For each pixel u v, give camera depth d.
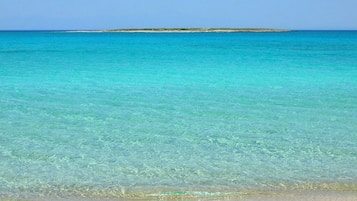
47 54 47.28
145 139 12.36
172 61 37.66
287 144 11.93
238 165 10.27
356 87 21.48
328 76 25.97
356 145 11.84
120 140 12.24
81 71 29.17
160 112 15.76
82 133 12.93
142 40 94.50
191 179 9.40
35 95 19.08
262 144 11.92
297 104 17.23
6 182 9.18
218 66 32.84
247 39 100.38
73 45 70.00
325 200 8.19
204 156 10.91
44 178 9.42
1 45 69.12
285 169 10.02
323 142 12.12
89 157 10.80
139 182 9.23
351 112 15.79
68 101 17.69
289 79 24.67
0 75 26.48
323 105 17.02
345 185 9.02
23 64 34.44
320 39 99.94
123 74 27.34
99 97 18.64
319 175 9.62
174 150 11.38
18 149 11.37
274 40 93.31
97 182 9.22
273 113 15.63
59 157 10.78
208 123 14.17
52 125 13.80
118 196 8.50
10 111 15.71
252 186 8.99
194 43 77.44
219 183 9.17
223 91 20.38
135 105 16.98
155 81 23.91
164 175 9.63
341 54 45.91
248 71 29.16
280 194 8.54
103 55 45.72
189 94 19.50
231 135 12.79
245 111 15.95
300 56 43.03
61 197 8.44
